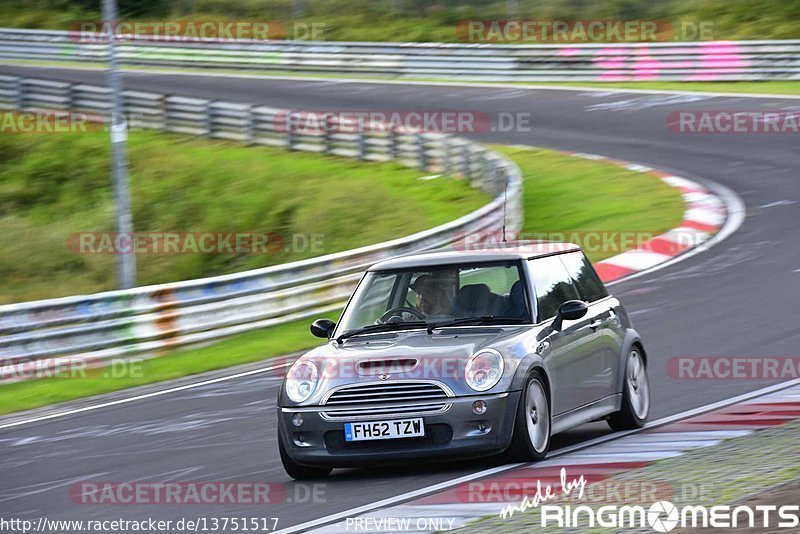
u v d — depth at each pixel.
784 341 33.97
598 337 24.78
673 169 73.00
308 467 22.75
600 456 22.05
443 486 20.55
